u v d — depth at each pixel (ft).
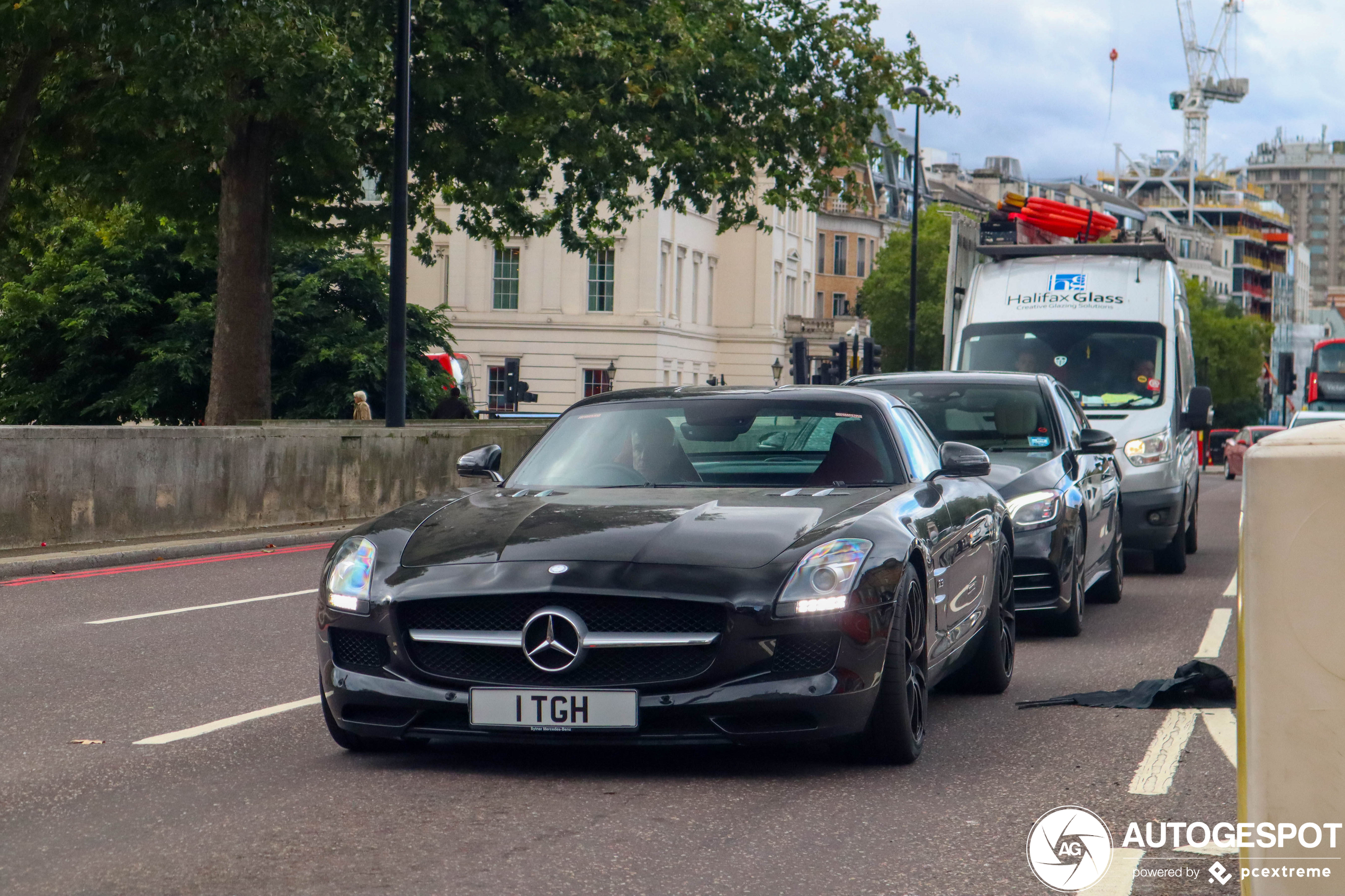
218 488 58.85
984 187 461.78
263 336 83.61
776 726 18.43
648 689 18.29
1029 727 22.88
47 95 81.71
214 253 95.86
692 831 16.37
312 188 88.89
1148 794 18.31
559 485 22.50
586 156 82.84
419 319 143.23
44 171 86.74
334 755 20.51
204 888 14.07
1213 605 40.63
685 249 237.45
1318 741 9.18
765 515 20.02
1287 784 9.25
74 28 66.64
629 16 85.66
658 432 23.49
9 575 46.14
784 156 93.40
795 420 23.57
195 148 82.94
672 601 18.24
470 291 225.97
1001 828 16.58
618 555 18.78
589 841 15.87
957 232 58.70
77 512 51.78
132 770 19.57
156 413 133.39
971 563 23.85
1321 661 9.18
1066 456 36.73
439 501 21.97
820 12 93.09
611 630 18.38
